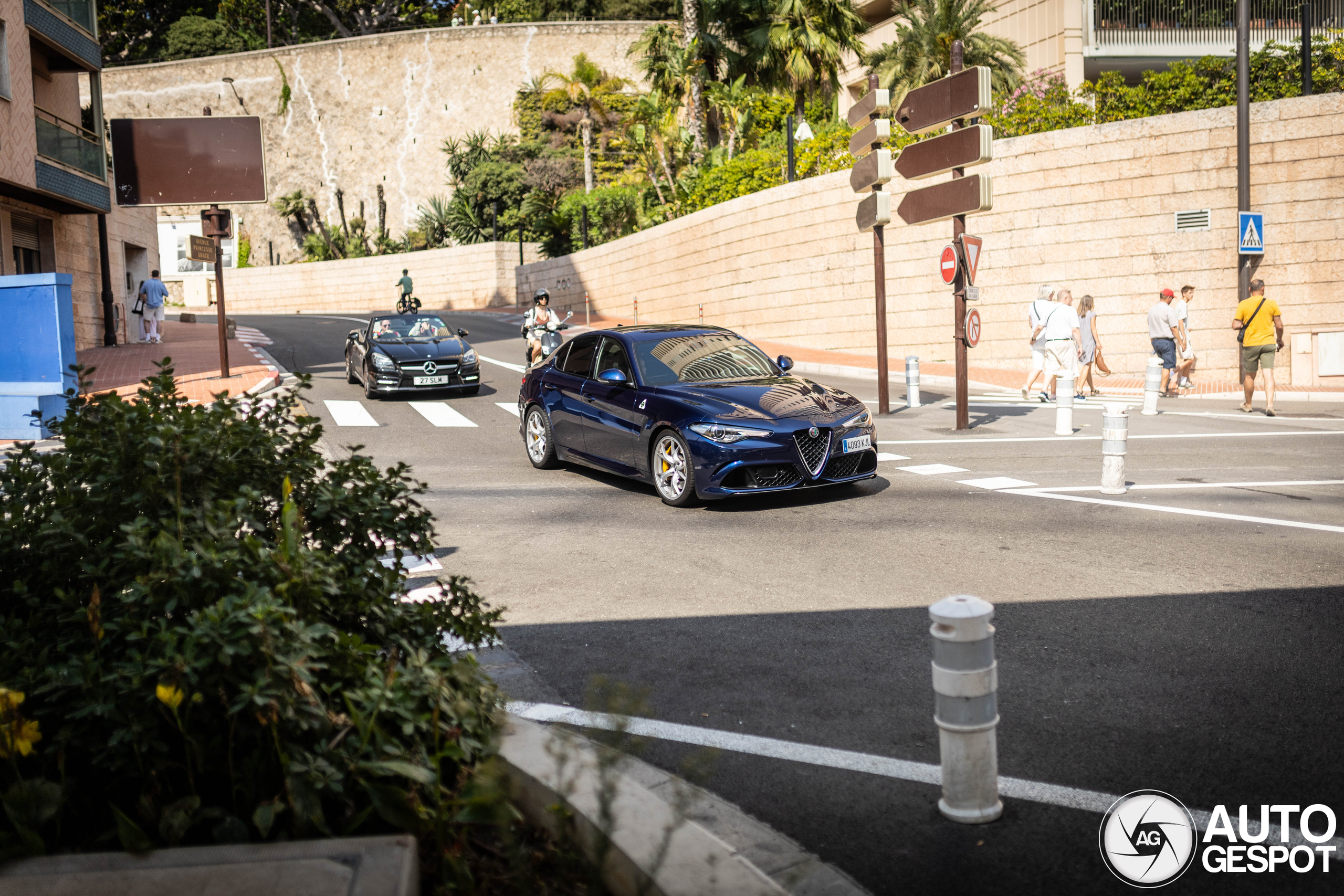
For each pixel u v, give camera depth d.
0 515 3.47
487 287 54.38
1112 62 32.84
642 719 4.25
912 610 5.66
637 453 9.23
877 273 14.84
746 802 3.50
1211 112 18.98
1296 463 10.10
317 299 61.84
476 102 65.88
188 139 22.39
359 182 68.31
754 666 4.86
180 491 3.40
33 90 22.06
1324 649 4.82
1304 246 18.50
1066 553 6.80
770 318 27.12
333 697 2.98
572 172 56.22
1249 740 3.89
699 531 7.80
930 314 22.67
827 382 19.81
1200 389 17.94
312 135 69.12
